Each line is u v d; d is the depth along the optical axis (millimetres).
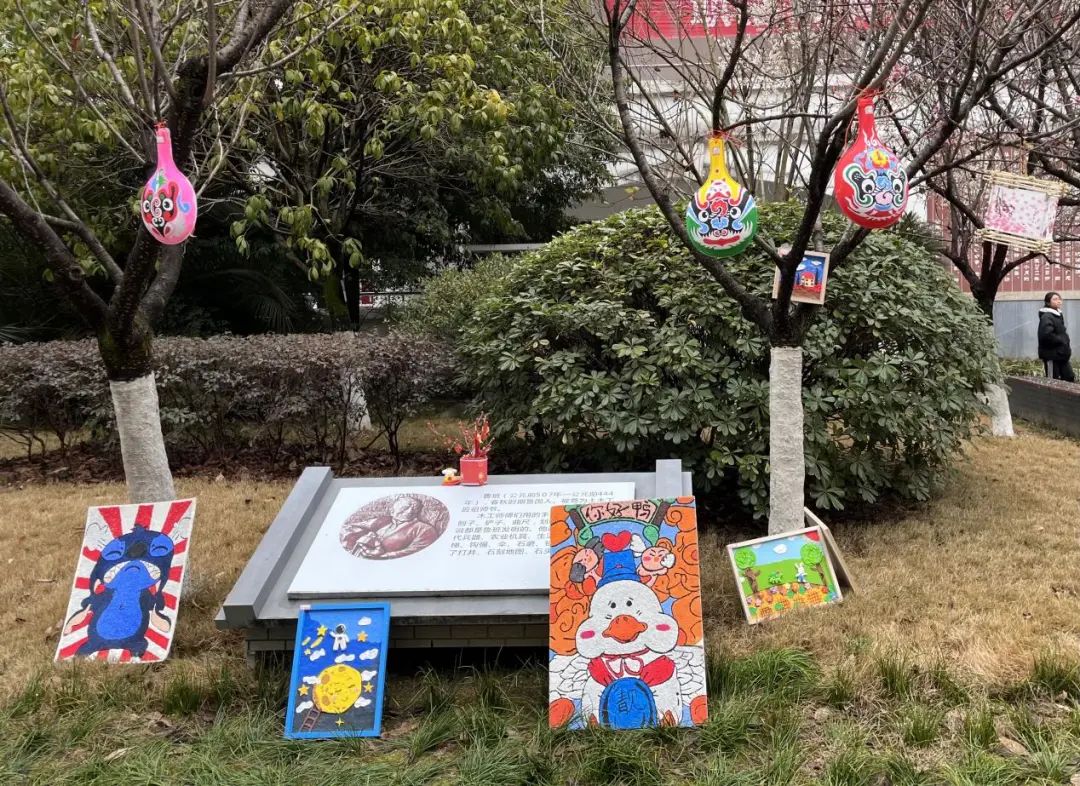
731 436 5078
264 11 4109
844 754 2748
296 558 3680
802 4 5156
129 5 4043
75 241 6305
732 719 2951
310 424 7551
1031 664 3246
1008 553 4668
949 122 3904
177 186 3488
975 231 8086
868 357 5484
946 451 5566
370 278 10852
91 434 7992
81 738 3072
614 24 4125
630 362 5211
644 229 5965
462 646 3414
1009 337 14898
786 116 4066
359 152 8531
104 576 3771
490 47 7922
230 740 3014
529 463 5969
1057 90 7336
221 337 8117
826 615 3814
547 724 3025
